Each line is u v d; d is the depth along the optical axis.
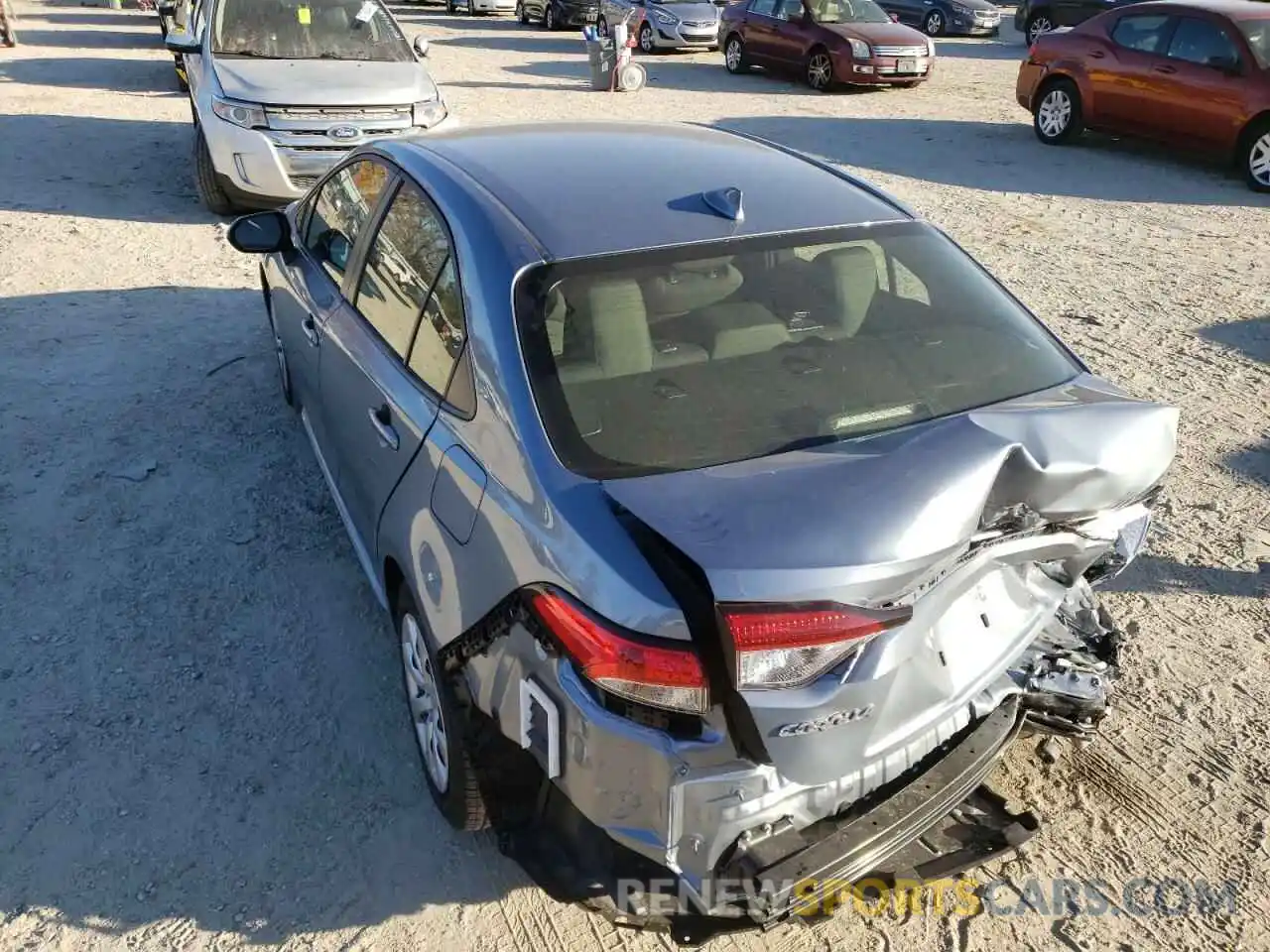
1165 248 8.48
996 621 2.54
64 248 7.72
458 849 2.99
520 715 2.39
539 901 2.83
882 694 2.18
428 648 2.82
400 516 2.96
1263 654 3.80
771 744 2.12
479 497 2.53
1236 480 4.97
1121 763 3.29
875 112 14.44
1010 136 12.93
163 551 4.27
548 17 23.67
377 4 9.62
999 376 2.82
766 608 2.01
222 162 8.16
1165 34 11.18
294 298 4.34
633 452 2.42
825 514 2.08
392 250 3.39
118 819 3.05
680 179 3.20
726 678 2.06
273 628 3.87
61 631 3.81
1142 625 3.95
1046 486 2.26
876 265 3.05
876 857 2.33
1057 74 12.12
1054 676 2.78
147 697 3.52
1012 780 3.21
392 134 8.40
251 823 3.06
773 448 2.46
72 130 11.23
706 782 2.15
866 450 2.40
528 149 3.39
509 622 2.37
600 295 2.70
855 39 15.63
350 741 3.37
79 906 2.79
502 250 2.79
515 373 2.56
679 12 20.62
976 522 2.15
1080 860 2.96
